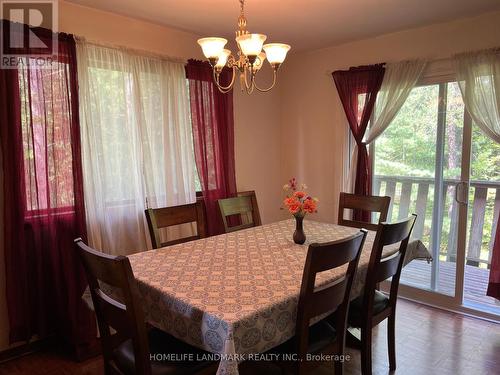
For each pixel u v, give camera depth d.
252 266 1.85
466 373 2.21
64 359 2.42
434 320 2.87
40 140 2.31
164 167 2.98
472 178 2.98
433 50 2.99
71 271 2.43
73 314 2.43
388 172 3.43
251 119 3.84
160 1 2.43
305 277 1.45
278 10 2.60
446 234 3.14
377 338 2.60
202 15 2.71
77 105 2.43
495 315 2.83
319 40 3.38
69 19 2.46
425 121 3.15
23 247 2.28
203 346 1.39
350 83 3.41
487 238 3.15
